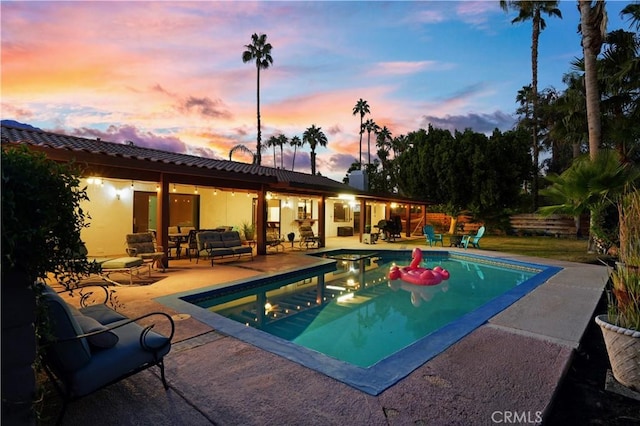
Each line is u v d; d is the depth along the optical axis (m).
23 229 1.80
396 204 20.36
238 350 3.52
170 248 10.86
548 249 13.04
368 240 15.77
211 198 13.56
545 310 5.01
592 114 9.84
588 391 2.88
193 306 5.13
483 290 8.00
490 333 4.04
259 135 30.92
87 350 2.37
